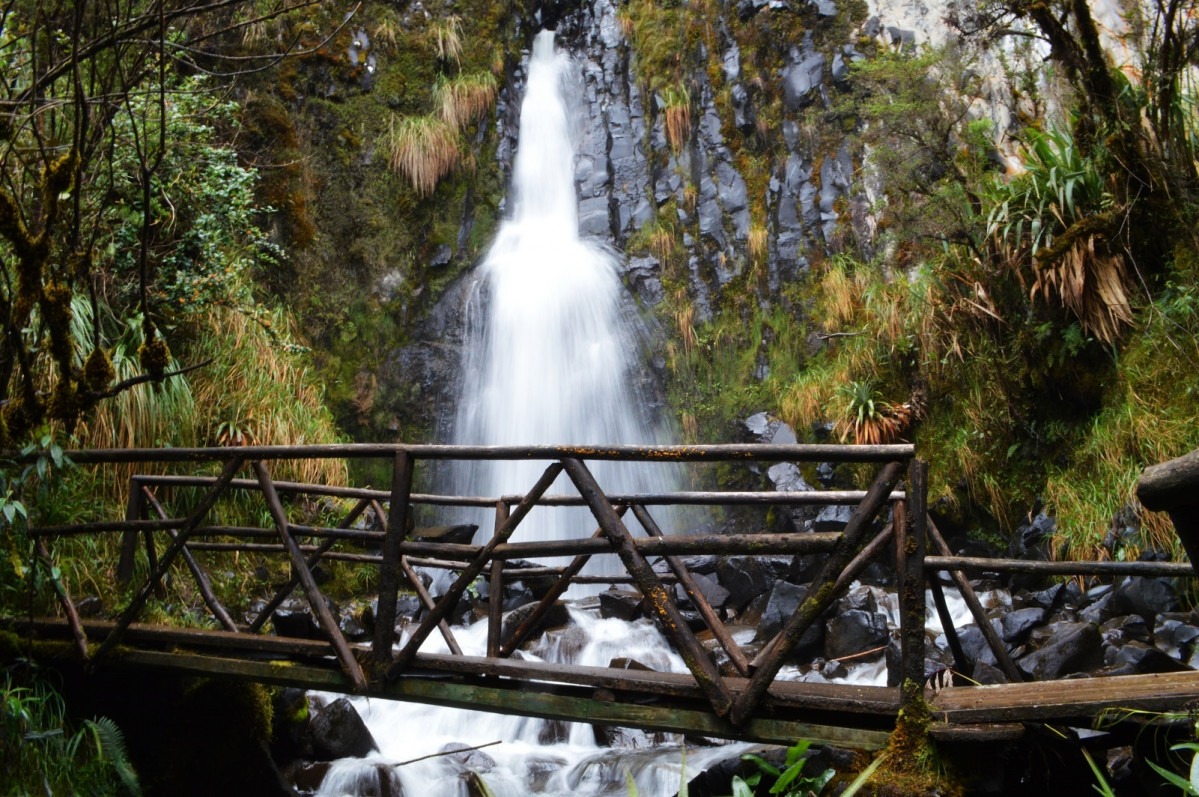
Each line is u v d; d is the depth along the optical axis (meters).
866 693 3.28
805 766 3.92
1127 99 6.97
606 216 10.93
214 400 6.88
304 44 9.89
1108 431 6.75
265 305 8.65
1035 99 8.18
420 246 10.16
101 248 6.23
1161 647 5.47
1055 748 3.27
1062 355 7.14
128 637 4.33
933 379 8.20
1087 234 6.94
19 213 3.60
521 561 8.23
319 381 8.84
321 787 4.74
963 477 7.80
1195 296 6.53
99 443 5.85
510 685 3.75
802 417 8.95
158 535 5.89
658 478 9.64
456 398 9.74
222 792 4.51
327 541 4.70
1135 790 3.48
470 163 10.60
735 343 9.95
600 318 10.26
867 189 9.74
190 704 4.58
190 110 7.03
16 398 3.93
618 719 3.50
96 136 3.82
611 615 7.18
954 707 3.12
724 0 11.11
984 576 7.35
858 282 9.37
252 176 7.50
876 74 8.70
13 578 4.56
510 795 4.82
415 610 6.92
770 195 10.33
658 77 11.28
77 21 3.33
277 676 3.99
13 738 3.72
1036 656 5.12
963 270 7.84
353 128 10.06
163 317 6.68
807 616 3.19
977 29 7.61
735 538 3.29
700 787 4.32
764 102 10.67
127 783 3.85
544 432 9.82
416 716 5.62
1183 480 1.82
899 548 3.24
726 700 3.25
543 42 12.17
